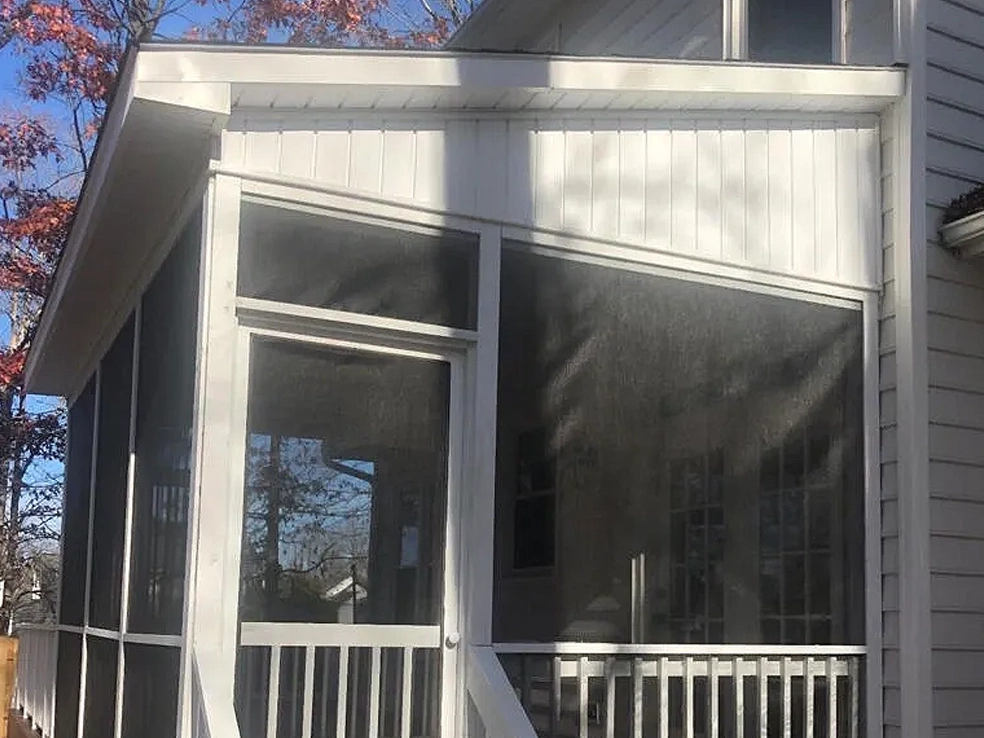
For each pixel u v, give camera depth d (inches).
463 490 159.3
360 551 151.4
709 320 184.1
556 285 170.7
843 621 191.0
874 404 199.2
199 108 140.5
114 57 511.5
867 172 203.5
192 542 140.0
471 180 164.4
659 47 286.8
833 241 198.1
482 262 163.9
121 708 188.1
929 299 199.6
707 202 185.3
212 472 141.7
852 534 194.5
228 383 143.8
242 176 147.8
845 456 195.8
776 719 183.2
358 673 149.9
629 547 169.6
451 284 161.9
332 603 148.5
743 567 180.9
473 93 160.7
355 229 156.2
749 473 183.8
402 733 150.5
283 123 151.6
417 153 160.7
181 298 165.0
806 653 185.2
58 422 543.5
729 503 181.0
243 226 148.6
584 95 171.0
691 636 173.6
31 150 528.1
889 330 200.7
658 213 180.1
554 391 167.6
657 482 174.2
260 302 147.6
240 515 144.3
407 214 158.7
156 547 173.0
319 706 147.3
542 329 167.9
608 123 177.0
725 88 181.5
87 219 180.7
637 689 168.2
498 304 164.4
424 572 155.3
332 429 152.6
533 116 170.7
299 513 148.3
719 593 177.5
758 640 180.7
